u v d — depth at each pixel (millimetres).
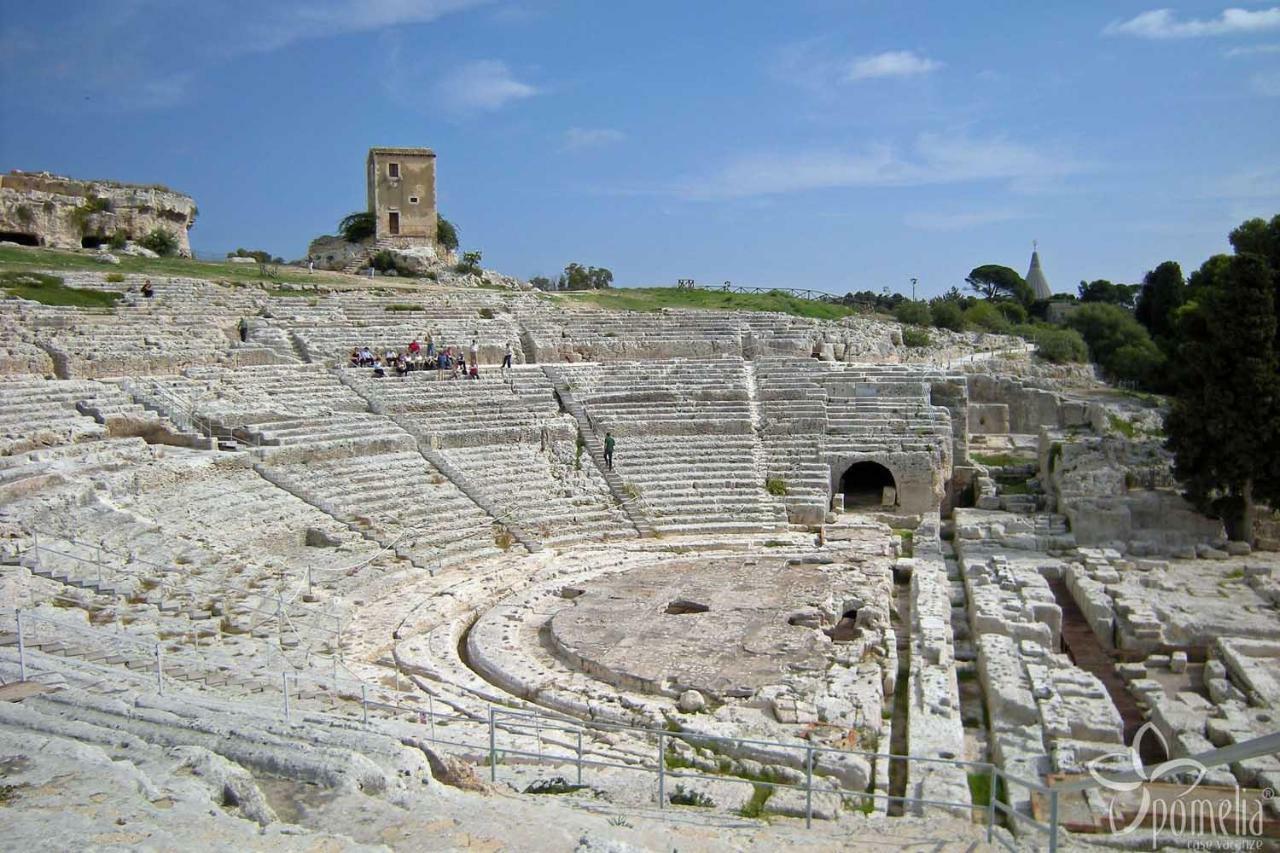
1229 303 36000
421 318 54625
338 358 47688
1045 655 24484
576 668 24688
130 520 28375
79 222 64188
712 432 46781
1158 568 33844
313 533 32875
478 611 30328
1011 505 43594
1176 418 37438
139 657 19719
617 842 11039
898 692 23797
